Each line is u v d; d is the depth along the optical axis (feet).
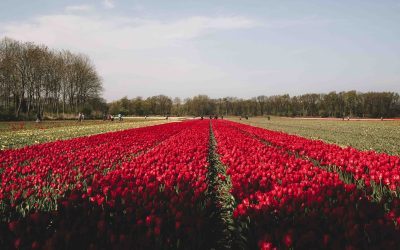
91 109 327.67
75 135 102.22
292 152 56.24
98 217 19.74
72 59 335.06
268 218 18.75
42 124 181.47
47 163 38.34
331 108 556.92
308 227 17.66
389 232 16.76
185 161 39.91
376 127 178.19
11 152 48.06
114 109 457.27
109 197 22.90
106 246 16.53
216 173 43.45
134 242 16.08
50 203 23.57
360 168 31.76
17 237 16.88
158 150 48.03
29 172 35.17
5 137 92.22
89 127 155.53
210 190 33.42
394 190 26.43
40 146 56.90
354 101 540.93
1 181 30.81
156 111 605.73
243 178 28.17
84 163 40.29
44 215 18.74
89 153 47.70
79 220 18.08
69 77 327.67
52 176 32.91
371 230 16.92
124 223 19.02
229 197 29.12
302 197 21.68
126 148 56.39
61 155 46.37
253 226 18.99
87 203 20.65
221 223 24.62
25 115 242.17
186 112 619.26
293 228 17.62
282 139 69.87
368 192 26.23
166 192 23.43
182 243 17.30
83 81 336.49
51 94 311.06
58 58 310.86
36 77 277.44
